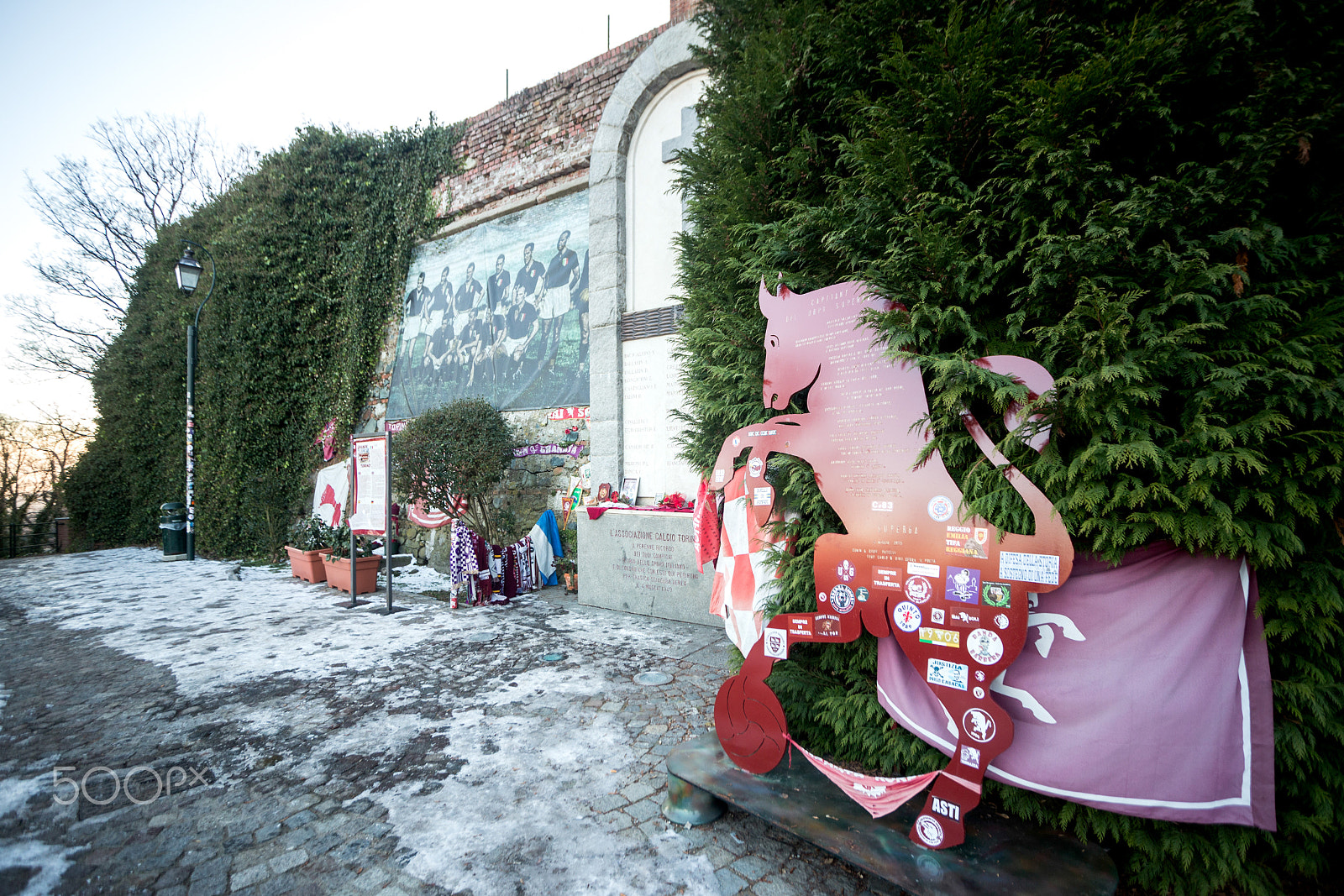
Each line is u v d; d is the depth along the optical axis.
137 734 3.51
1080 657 1.96
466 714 3.71
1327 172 1.95
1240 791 1.83
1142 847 1.96
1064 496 1.98
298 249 11.38
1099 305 1.79
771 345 2.59
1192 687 1.85
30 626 6.25
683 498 6.25
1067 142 1.93
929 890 1.78
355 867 2.29
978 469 2.06
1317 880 2.03
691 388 3.50
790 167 2.88
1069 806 2.05
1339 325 1.76
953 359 2.01
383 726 3.55
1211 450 1.78
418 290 10.34
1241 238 1.76
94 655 5.11
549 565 7.64
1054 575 1.80
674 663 4.60
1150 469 1.89
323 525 8.58
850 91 2.68
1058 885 1.79
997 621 1.89
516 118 9.09
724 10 3.76
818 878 2.22
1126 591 1.93
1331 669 1.88
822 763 2.27
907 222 2.21
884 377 2.22
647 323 6.96
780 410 2.70
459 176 9.80
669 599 5.95
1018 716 2.02
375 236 10.77
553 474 8.34
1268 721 1.82
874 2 2.47
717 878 2.21
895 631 2.11
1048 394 1.90
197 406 12.67
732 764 2.59
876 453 2.21
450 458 7.64
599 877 2.22
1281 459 1.78
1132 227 1.88
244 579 8.86
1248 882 1.90
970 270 2.20
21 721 3.72
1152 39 1.78
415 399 10.23
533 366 8.69
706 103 3.74
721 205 3.31
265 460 11.62
